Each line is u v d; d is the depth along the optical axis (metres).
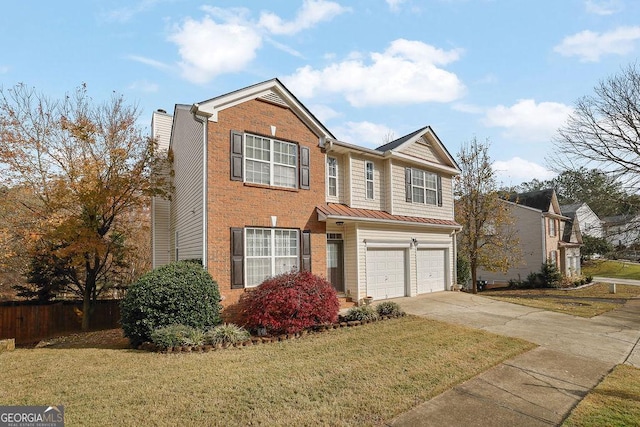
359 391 6.00
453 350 8.47
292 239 12.53
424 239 17.34
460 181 24.77
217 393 5.71
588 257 35.59
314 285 10.52
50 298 18.19
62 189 14.37
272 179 12.16
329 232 14.14
